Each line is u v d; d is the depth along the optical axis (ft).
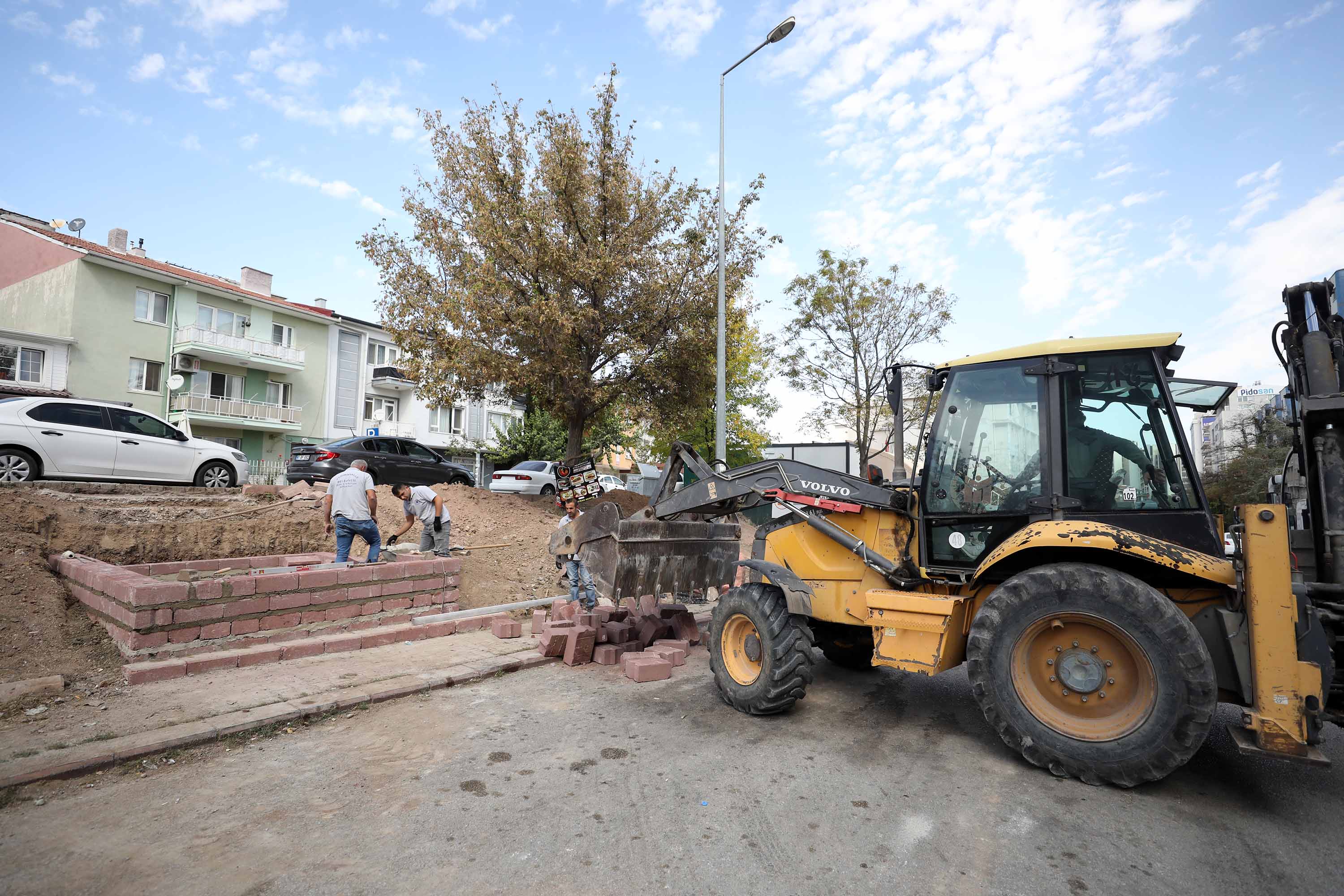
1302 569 13.29
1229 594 12.32
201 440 39.19
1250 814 11.44
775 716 16.34
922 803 11.66
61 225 96.12
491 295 43.55
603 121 43.70
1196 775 13.00
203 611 18.43
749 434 70.03
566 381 46.16
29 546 21.80
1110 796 11.99
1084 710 12.62
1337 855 10.17
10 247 86.12
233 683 16.88
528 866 9.50
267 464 97.30
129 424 36.06
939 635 14.16
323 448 49.60
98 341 81.10
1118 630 12.09
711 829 10.67
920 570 15.64
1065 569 12.63
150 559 26.78
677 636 24.22
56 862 9.33
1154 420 13.43
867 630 19.07
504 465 102.73
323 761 13.10
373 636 21.02
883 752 14.05
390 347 117.29
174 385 71.20
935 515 15.55
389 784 12.12
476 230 43.47
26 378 75.87
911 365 16.62
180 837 10.11
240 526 30.12
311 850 9.81
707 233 48.37
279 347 97.40
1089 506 13.70
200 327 87.92
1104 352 13.97
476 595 27.71
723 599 17.33
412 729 14.93
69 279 79.92
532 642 22.45
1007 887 9.18
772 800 11.74
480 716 15.84
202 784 11.96
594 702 17.20
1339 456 12.19
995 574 14.44
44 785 11.60
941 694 18.38
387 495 41.14
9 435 31.42
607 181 43.57
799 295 57.31
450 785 12.11
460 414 123.44
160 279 86.79
